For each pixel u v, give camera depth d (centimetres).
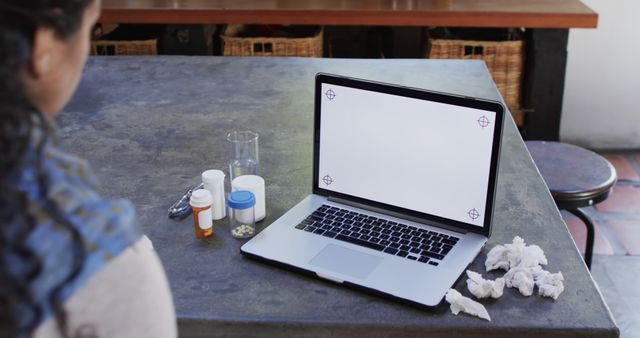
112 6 303
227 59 239
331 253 129
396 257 127
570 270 126
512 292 121
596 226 301
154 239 136
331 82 140
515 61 311
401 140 137
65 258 62
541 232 138
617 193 330
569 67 371
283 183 156
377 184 141
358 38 372
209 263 129
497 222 141
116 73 225
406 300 116
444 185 134
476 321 114
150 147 174
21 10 60
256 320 115
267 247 130
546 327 112
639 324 245
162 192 153
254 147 157
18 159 60
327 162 145
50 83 67
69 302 62
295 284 123
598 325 113
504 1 311
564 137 384
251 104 201
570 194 209
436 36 333
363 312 116
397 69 228
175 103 202
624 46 364
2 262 60
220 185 141
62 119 190
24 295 61
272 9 299
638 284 265
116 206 66
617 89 373
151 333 68
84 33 67
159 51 330
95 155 170
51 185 62
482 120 128
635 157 370
